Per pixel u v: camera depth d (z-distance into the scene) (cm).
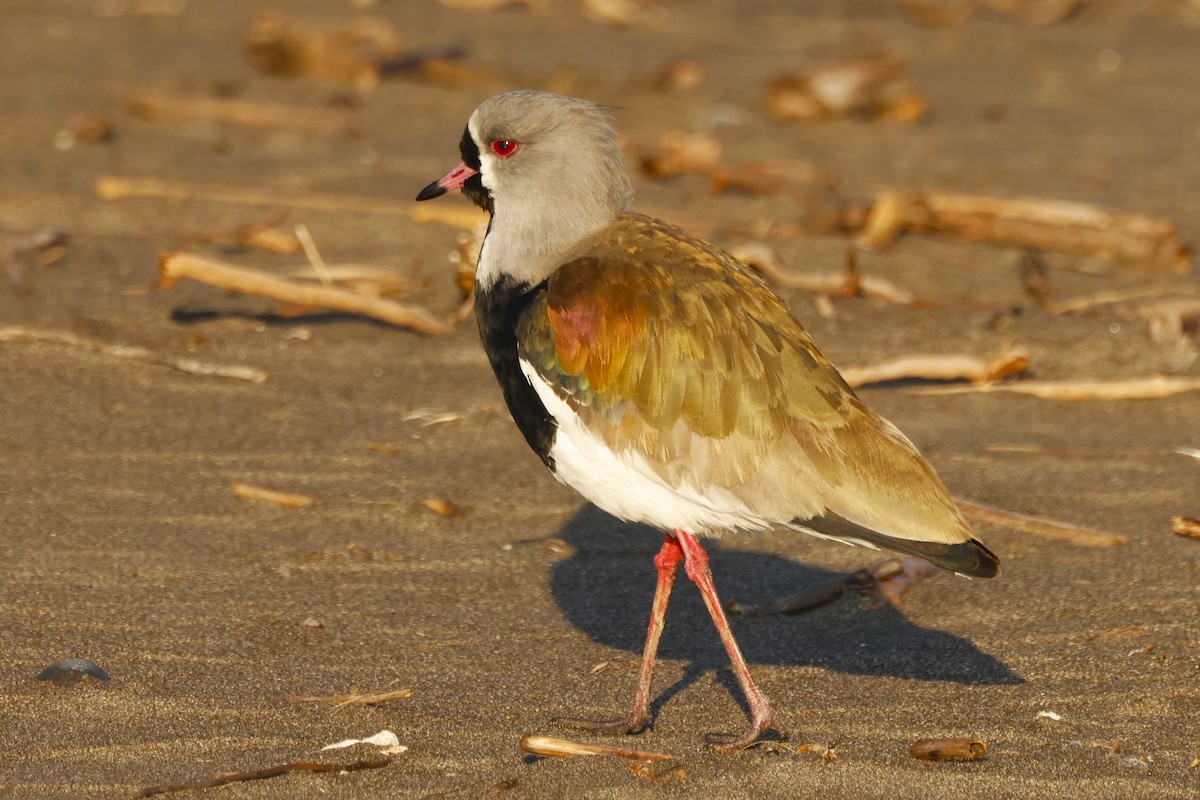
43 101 2169
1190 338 1509
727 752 858
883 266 1680
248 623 1001
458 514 1173
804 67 2556
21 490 1162
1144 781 830
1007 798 814
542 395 891
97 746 846
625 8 2877
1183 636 991
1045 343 1491
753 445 844
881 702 922
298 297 1462
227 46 2541
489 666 965
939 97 2447
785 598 1060
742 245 1598
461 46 2470
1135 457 1281
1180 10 3097
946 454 1277
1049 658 973
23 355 1378
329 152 2014
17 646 949
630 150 2020
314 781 816
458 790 809
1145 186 2008
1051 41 2858
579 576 1095
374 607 1034
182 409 1317
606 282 879
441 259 1648
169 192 1795
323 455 1251
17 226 1688
